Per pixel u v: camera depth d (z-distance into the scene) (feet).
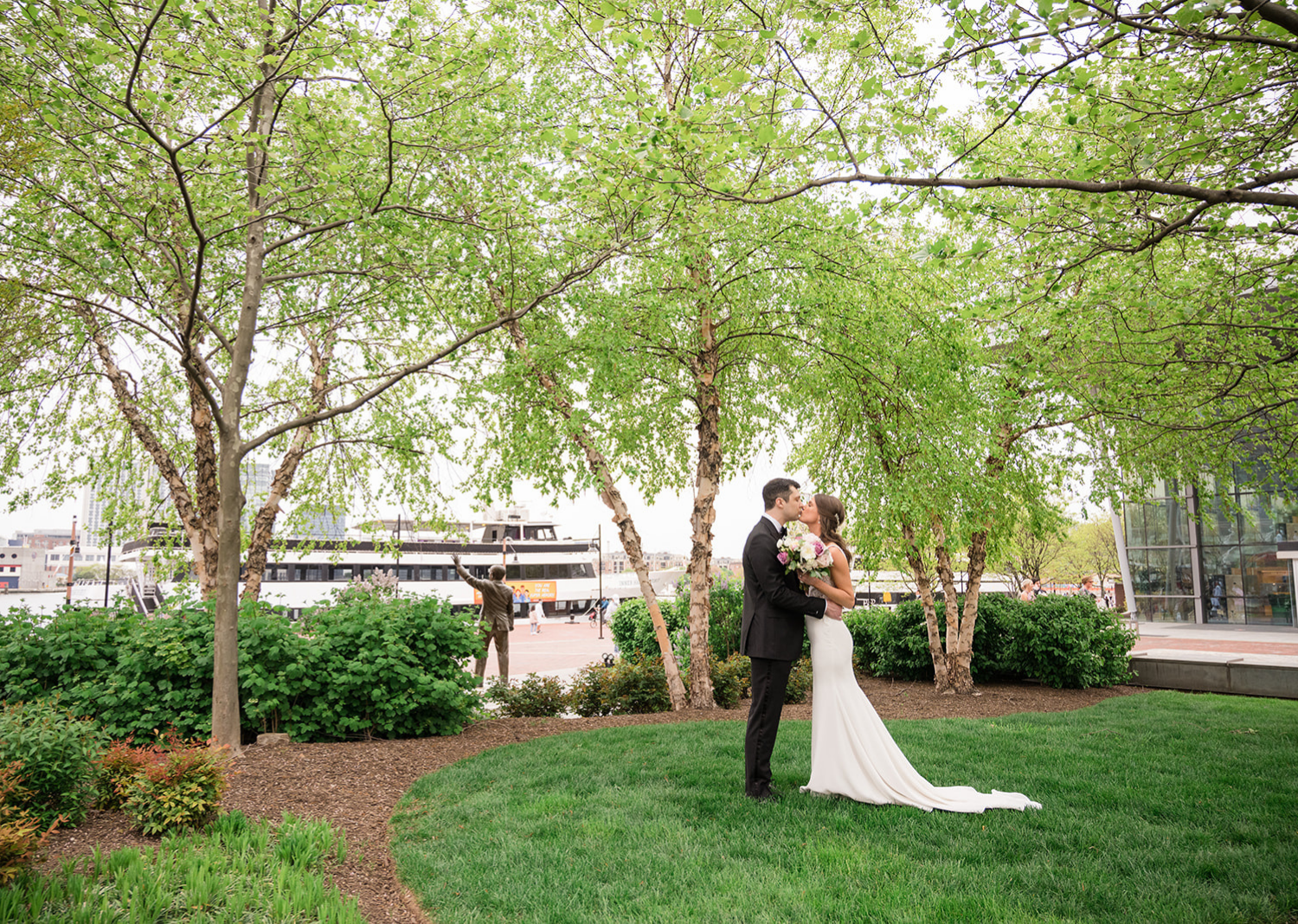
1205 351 24.61
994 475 32.09
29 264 25.11
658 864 13.14
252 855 13.30
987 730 25.27
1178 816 15.61
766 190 24.91
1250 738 24.12
